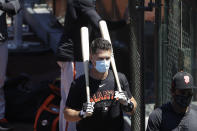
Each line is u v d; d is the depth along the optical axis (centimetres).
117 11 1981
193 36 2436
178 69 1658
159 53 1717
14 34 3812
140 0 1543
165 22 1698
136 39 1529
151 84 2831
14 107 2295
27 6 4353
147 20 2116
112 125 1266
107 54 1198
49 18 4031
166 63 1727
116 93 1227
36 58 3634
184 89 1186
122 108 1260
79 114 1209
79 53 1619
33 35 4238
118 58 3488
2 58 1995
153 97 2539
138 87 1542
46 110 2031
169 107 1231
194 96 2317
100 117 1249
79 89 1239
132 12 1523
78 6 1552
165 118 1216
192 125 1208
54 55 3606
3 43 1970
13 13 1962
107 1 2025
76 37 1605
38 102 2277
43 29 3959
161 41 1708
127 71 3191
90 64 1414
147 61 3431
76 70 1634
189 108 1230
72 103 1245
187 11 1922
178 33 1691
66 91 1684
